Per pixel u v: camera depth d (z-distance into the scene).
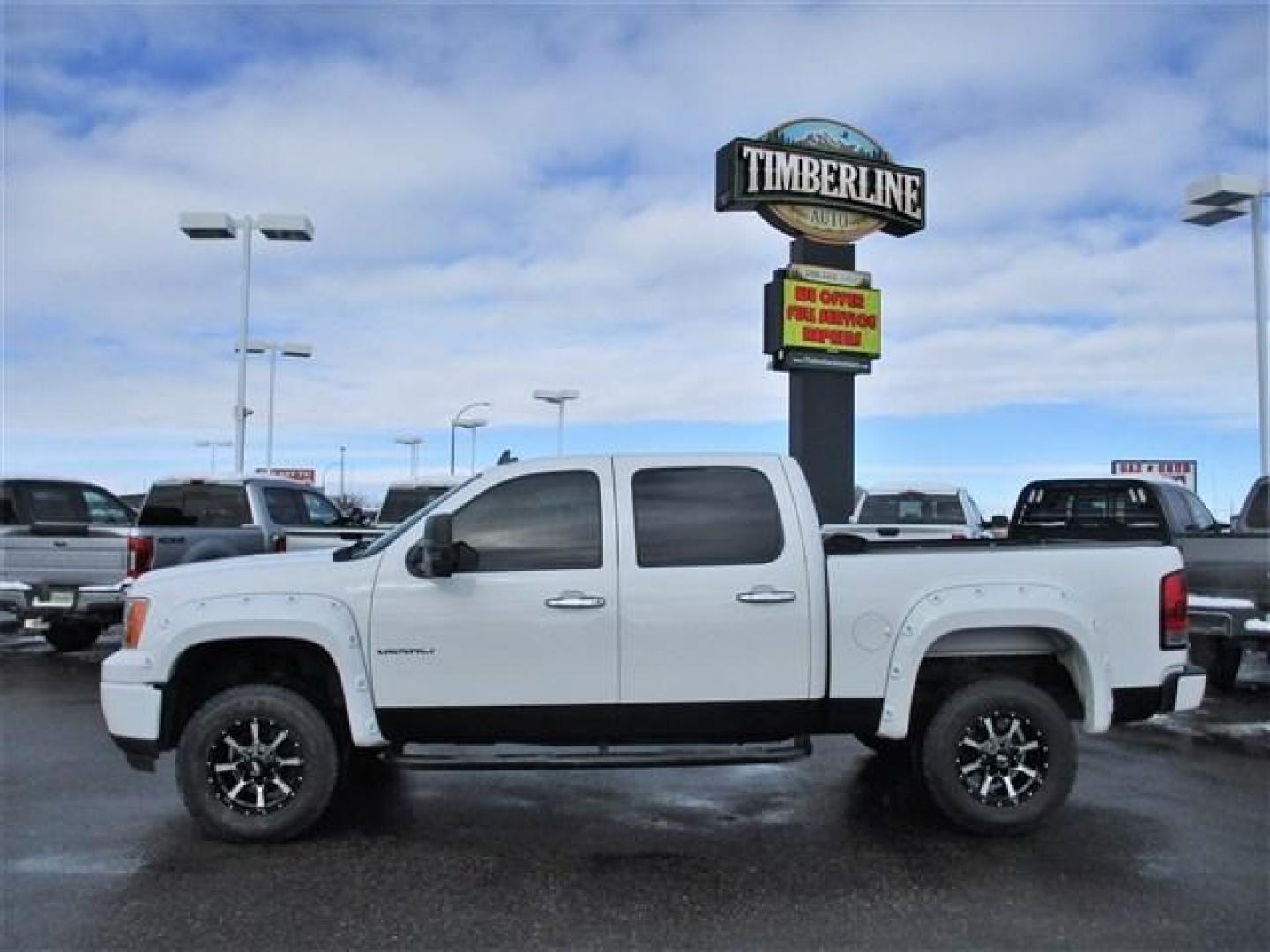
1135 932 4.54
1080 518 11.73
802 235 18.91
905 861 5.43
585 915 4.73
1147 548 6.09
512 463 6.04
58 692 10.19
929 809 6.36
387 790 6.79
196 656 5.97
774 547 5.86
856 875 5.22
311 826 5.74
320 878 5.17
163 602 5.79
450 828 5.98
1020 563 5.96
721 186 18.75
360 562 5.85
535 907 4.82
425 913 4.75
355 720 5.68
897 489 15.98
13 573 11.62
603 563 5.79
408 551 5.80
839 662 5.82
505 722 5.74
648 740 5.85
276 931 4.54
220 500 12.78
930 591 5.89
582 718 5.75
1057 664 6.26
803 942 4.44
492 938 4.48
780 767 7.37
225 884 5.09
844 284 19.05
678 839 5.79
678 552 5.83
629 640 5.73
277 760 5.74
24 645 13.71
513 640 5.72
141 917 4.68
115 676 5.77
